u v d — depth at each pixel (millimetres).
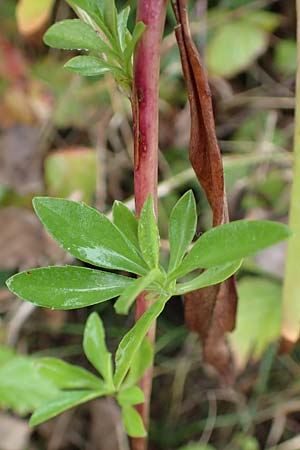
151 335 336
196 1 694
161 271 275
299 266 382
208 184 297
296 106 349
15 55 718
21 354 620
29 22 510
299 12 340
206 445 565
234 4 707
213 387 627
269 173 648
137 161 284
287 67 708
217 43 697
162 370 629
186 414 626
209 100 283
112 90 665
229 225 257
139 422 343
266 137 673
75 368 351
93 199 654
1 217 633
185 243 278
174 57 687
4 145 686
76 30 275
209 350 395
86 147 691
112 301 626
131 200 543
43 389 535
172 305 634
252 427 606
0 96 702
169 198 627
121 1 650
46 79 712
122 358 277
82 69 277
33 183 666
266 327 572
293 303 393
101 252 279
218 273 275
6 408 573
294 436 607
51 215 277
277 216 632
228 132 703
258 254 592
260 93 707
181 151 679
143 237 272
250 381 618
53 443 609
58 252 612
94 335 346
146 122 281
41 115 701
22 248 619
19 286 278
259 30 700
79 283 280
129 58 273
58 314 632
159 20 273
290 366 612
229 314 365
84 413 618
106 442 602
